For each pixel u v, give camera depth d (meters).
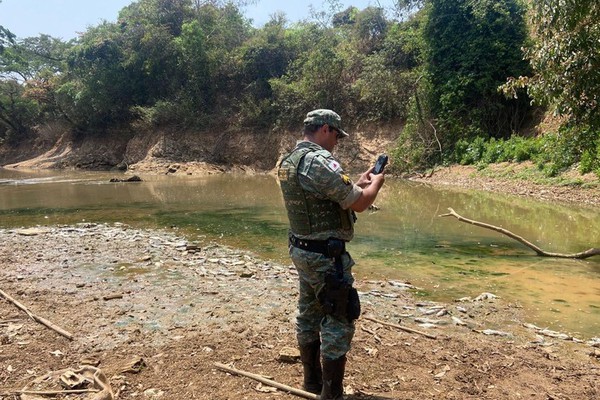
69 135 47.69
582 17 7.62
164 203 15.98
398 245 8.96
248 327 4.77
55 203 16.58
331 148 3.33
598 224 10.48
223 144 34.31
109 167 40.19
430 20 23.81
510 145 19.38
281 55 35.44
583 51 7.64
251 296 5.89
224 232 10.57
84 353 4.16
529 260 7.77
